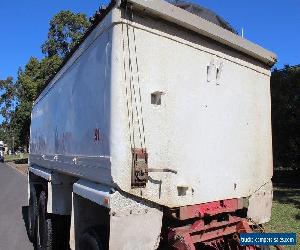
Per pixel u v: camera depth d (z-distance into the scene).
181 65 3.83
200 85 4.02
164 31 3.70
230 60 4.43
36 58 35.06
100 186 3.65
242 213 4.60
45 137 7.00
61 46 34.19
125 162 3.29
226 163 4.27
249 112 4.67
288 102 16.94
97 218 4.03
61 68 5.67
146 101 3.50
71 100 4.89
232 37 4.37
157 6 3.56
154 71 3.59
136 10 3.46
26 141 38.22
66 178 5.58
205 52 4.11
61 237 5.77
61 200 5.56
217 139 4.18
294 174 20.47
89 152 3.96
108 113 3.42
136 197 3.35
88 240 3.74
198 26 3.94
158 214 3.49
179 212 3.72
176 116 3.74
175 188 3.68
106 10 3.56
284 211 9.38
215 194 4.11
